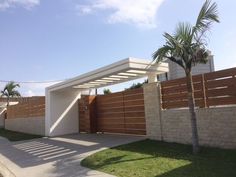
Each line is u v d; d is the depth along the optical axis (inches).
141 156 387.5
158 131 504.1
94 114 749.3
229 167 304.5
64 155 465.1
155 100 514.3
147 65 515.2
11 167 419.5
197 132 415.2
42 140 710.5
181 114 462.9
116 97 673.0
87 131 757.3
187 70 387.2
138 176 300.2
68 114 812.0
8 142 751.1
